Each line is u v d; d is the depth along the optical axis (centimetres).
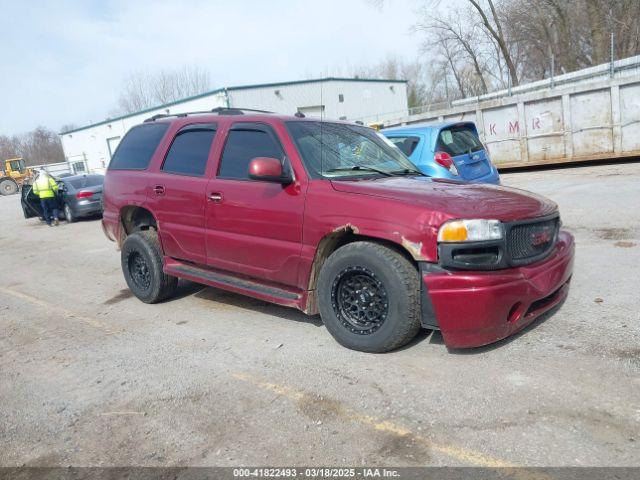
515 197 379
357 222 364
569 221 757
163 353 419
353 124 508
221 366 384
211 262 477
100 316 537
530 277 342
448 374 339
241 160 450
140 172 549
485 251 332
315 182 397
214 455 276
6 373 405
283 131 427
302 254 399
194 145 501
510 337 387
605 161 1340
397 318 354
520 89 1848
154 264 538
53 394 362
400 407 306
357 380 343
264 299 432
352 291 380
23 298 647
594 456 249
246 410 318
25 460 286
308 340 419
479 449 262
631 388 304
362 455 266
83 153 4444
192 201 480
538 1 3247
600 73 1512
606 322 399
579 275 521
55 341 471
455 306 330
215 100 2962
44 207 1454
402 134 770
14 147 7544
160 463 273
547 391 308
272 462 266
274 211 413
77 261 883
